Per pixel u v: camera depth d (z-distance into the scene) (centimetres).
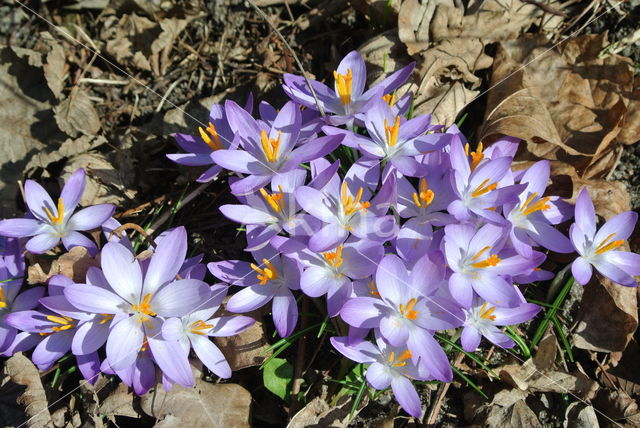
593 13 47
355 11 48
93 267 36
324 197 36
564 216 39
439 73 44
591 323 40
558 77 44
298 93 39
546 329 39
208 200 44
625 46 46
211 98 46
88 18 49
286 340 38
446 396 39
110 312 35
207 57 48
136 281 36
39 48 48
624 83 44
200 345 36
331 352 39
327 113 40
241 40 48
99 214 39
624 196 42
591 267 39
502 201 36
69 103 46
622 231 38
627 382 39
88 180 43
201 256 39
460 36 45
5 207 44
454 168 36
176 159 38
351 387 37
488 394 38
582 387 38
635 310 39
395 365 35
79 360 36
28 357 40
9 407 37
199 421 37
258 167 37
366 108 37
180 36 49
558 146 43
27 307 38
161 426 37
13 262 39
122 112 47
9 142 46
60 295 36
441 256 33
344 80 39
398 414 38
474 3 46
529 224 38
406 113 42
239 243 43
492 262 34
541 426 37
